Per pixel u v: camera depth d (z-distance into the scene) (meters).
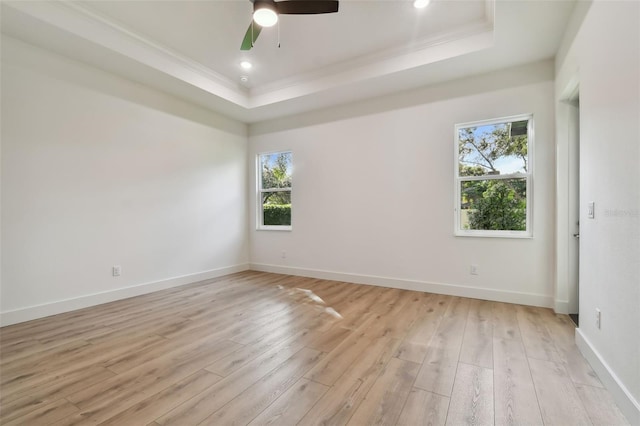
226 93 4.27
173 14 2.83
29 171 2.88
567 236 2.99
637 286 1.39
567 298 2.99
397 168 4.03
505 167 3.45
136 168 3.76
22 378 1.87
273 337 2.48
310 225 4.78
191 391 1.73
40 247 2.95
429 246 3.82
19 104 2.82
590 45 1.98
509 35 2.72
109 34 2.97
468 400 1.62
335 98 4.22
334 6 2.25
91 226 3.33
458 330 2.58
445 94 3.70
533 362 2.03
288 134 5.00
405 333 2.54
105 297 3.44
